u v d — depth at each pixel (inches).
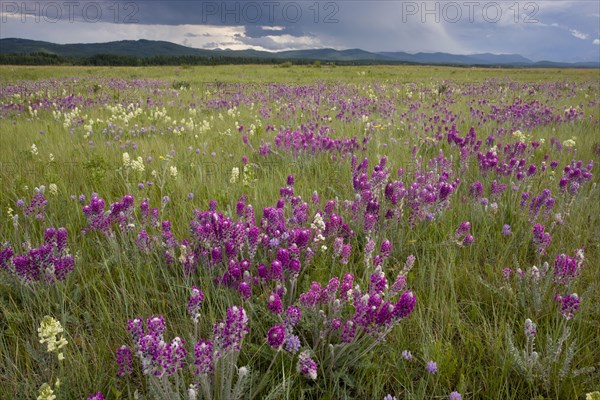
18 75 1266.0
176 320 114.0
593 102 581.6
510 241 153.3
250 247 120.8
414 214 164.6
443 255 147.1
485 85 938.1
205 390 80.0
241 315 78.6
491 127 395.2
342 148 274.2
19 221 167.6
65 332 103.9
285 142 285.1
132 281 127.4
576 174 184.4
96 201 136.9
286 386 90.7
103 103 583.5
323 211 168.7
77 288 122.0
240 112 516.1
